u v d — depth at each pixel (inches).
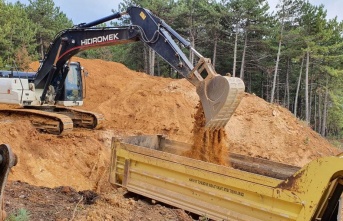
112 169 272.4
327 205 187.3
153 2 1339.8
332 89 1640.0
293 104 1835.6
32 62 1071.6
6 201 208.5
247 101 786.8
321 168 176.4
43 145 441.7
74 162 447.8
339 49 1494.8
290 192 185.9
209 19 1472.7
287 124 754.2
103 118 578.9
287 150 688.4
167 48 339.3
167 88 823.7
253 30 1445.6
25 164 391.9
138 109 753.6
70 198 237.1
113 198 239.8
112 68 968.3
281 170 271.4
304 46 1402.6
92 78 877.2
